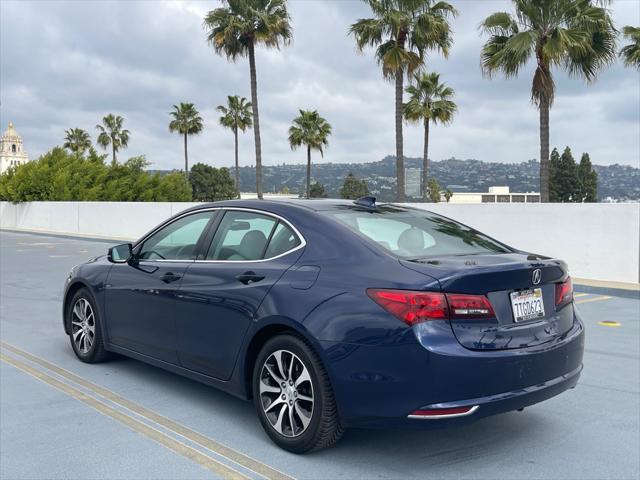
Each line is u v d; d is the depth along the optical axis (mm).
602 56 19094
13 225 35938
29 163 36188
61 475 3301
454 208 14055
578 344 3686
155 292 4566
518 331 3340
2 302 9141
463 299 3182
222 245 4293
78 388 4855
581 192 86125
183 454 3604
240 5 29828
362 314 3264
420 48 24219
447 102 46000
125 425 4066
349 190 119188
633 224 11375
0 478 3254
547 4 18625
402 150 24922
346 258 3566
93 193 35531
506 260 3533
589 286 11016
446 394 3080
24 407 4402
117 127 73188
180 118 64875
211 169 93125
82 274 5480
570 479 3305
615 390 5004
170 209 24750
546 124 20016
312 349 3463
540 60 19484
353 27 24328
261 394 3748
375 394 3199
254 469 3400
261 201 4309
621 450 3721
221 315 3990
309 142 55969
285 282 3682
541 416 4336
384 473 3359
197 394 4738
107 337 5203
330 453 3631
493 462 3518
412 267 3320
